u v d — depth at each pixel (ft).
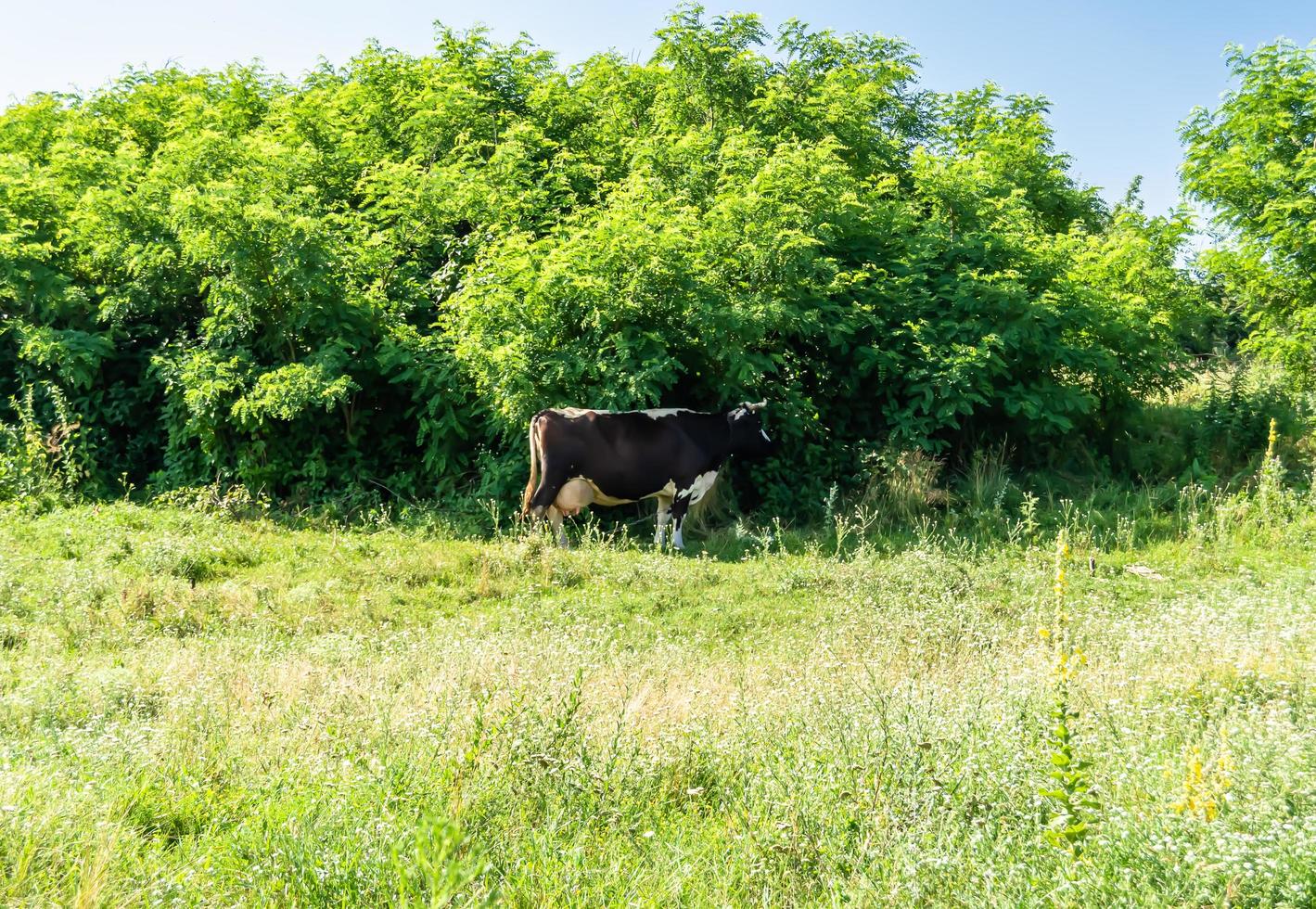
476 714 16.78
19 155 55.52
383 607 31.04
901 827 13.73
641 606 31.68
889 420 45.88
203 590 31.71
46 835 12.67
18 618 28.48
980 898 11.90
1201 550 37.91
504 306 41.42
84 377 46.52
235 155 48.62
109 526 37.73
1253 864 11.71
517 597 32.07
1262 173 52.26
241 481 45.24
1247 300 56.18
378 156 57.11
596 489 40.37
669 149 49.93
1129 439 51.88
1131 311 50.42
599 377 41.27
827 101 56.85
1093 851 12.23
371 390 46.55
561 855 13.15
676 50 55.98
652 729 18.56
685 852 13.62
